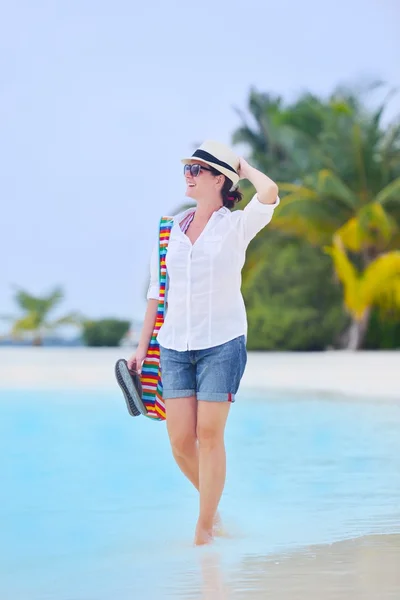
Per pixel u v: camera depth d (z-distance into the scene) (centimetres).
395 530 478
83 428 998
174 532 489
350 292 2956
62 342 4144
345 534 470
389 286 2941
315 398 1281
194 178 501
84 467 718
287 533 477
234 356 483
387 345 3161
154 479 664
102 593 360
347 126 3256
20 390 1441
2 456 783
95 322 3784
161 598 347
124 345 3769
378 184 3272
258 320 3088
